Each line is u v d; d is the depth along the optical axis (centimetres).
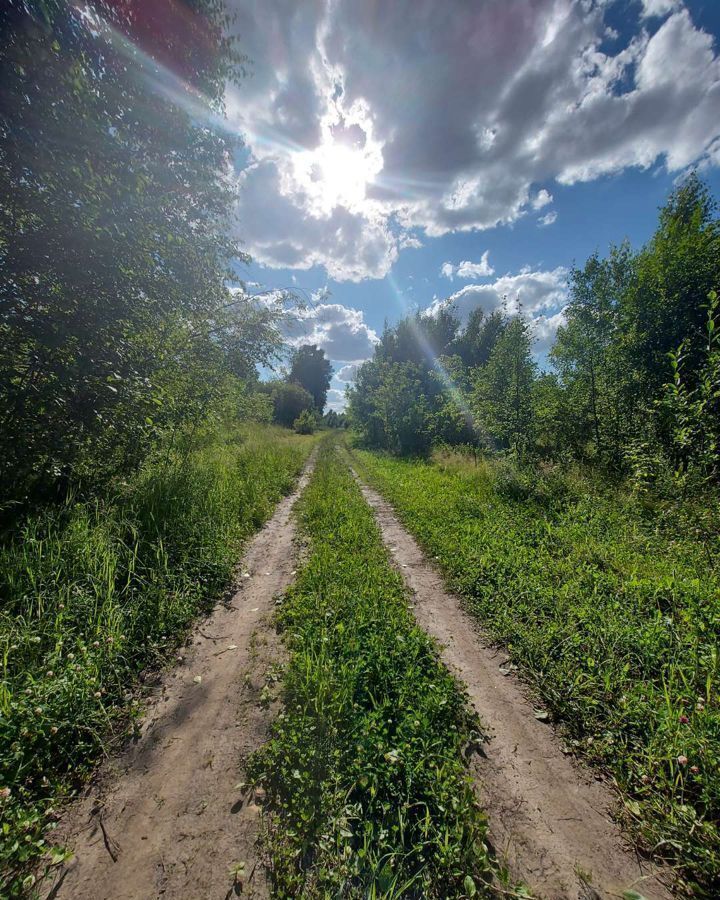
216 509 618
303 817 187
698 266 821
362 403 2830
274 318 909
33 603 318
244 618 383
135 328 509
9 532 379
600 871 174
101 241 420
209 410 818
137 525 465
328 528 641
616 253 952
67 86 370
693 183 1009
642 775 214
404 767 211
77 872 169
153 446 607
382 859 176
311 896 162
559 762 230
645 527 568
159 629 340
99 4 438
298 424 3881
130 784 212
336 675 285
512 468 842
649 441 714
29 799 199
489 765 227
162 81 553
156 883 165
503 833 190
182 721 256
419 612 404
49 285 413
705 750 213
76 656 275
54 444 430
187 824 190
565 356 1017
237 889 163
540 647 323
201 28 572
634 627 329
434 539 591
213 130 657
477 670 315
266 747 231
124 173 453
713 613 343
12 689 243
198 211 661
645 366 885
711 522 514
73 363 418
